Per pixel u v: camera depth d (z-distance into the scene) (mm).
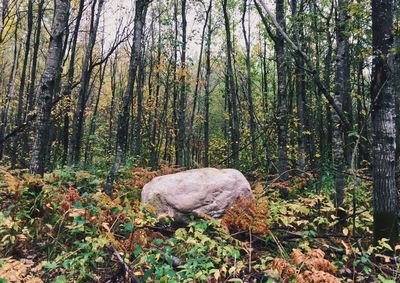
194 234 5188
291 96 17641
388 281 3529
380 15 4805
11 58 32656
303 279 3561
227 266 4699
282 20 9164
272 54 23719
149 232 5199
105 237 4723
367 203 7145
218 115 38438
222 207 6012
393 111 4891
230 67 16672
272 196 7949
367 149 10844
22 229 5492
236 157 13664
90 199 5715
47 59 6977
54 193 5898
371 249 4457
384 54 4777
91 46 15383
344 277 4324
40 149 6891
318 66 16000
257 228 5383
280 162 9320
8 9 16062
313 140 19828
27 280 3881
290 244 5488
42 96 6918
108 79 34312
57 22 7027
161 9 20812
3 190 7164
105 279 4418
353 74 16047
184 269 4223
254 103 22812
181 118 17453
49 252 4961
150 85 21531
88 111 22625
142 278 4090
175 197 5949
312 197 7094
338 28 7422
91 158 19875
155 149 19391
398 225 4945
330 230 6359
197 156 32812
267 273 4172
